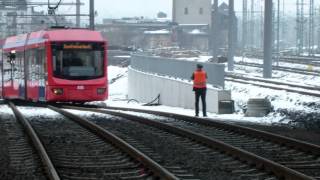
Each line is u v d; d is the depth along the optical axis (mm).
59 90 61188
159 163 25156
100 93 62281
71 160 26156
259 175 21984
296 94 60125
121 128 39781
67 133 36844
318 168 24000
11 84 75875
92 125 38094
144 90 81250
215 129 39281
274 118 47906
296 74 101062
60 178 20984
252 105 50531
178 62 68750
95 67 62469
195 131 37906
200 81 50375
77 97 61656
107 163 25266
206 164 24906
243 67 135000
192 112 56938
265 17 82812
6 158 26531
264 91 65312
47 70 61375
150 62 82438
